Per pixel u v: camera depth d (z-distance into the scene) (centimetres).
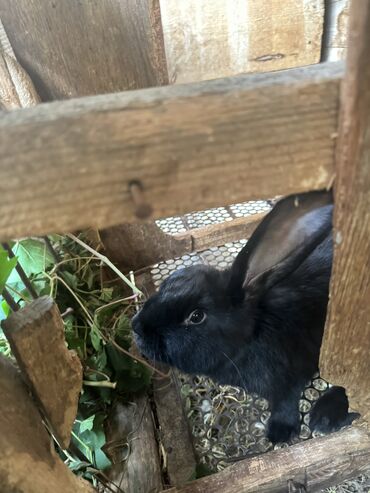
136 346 37
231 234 46
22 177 13
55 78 35
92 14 32
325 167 14
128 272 45
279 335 33
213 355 33
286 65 49
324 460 28
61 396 21
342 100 13
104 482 30
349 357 22
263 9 45
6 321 19
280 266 26
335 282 18
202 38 46
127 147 13
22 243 35
